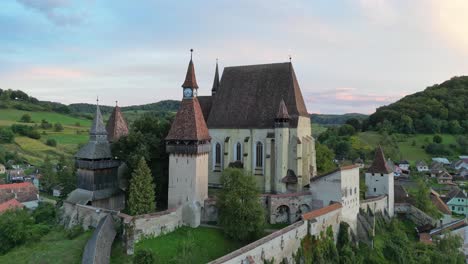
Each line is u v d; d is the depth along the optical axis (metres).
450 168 193.50
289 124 83.50
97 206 75.06
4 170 182.88
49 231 72.56
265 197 75.75
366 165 177.50
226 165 88.50
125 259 55.38
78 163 76.62
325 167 112.56
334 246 71.12
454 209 140.00
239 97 91.12
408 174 180.12
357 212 84.69
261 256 54.66
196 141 69.88
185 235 64.81
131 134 77.25
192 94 73.81
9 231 67.06
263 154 85.69
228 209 65.00
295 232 63.22
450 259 83.19
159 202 79.31
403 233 93.19
